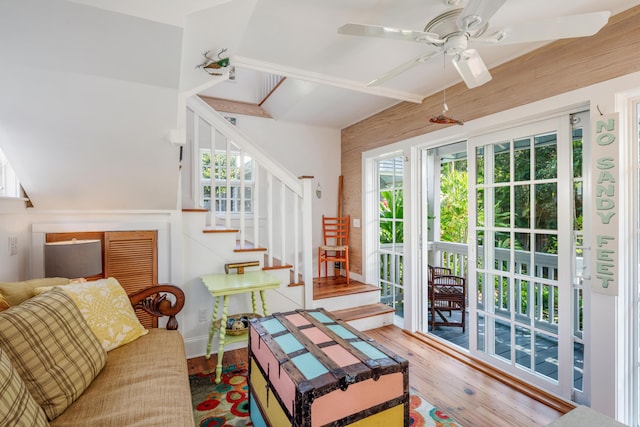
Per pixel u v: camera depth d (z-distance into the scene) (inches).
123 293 76.9
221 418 74.5
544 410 80.0
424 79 104.6
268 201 119.8
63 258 78.3
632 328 72.5
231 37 66.3
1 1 47.5
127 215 102.5
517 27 52.7
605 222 72.2
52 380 47.6
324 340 62.6
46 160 81.7
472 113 102.3
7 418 34.8
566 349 82.5
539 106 84.2
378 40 82.1
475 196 106.0
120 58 62.2
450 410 79.6
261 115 157.4
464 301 137.9
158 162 90.8
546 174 87.0
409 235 128.9
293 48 86.4
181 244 106.8
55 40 56.3
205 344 109.0
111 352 65.9
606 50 71.4
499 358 99.0
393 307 148.6
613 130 70.2
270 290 118.6
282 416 53.6
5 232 79.6
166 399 51.6
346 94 124.2
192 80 77.5
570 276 81.9
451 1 64.6
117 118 76.0
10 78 62.7
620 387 71.5
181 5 54.4
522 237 93.2
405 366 54.5
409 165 127.9
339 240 172.1
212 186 113.6
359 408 50.6
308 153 168.2
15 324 47.3
